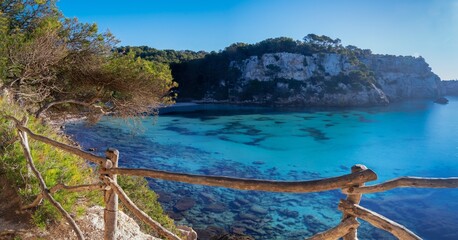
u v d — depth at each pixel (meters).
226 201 16.61
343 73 92.31
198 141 34.38
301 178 23.41
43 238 3.87
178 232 9.28
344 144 36.97
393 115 67.38
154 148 29.31
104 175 2.94
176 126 44.44
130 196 9.07
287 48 96.62
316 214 15.58
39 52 9.75
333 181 1.87
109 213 3.01
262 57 93.38
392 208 16.75
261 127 47.56
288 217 15.19
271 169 25.25
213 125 47.38
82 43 11.78
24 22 11.36
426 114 70.25
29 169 4.43
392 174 25.95
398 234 1.67
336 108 80.88
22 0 11.20
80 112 13.62
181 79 87.81
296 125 50.72
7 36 9.51
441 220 15.47
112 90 12.91
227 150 30.81
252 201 16.73
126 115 13.48
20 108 7.63
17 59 9.48
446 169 27.36
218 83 91.62
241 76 92.88
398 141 39.44
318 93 89.31
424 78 120.56
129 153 26.66
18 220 4.04
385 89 107.88
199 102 88.00
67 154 5.72
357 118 61.28
